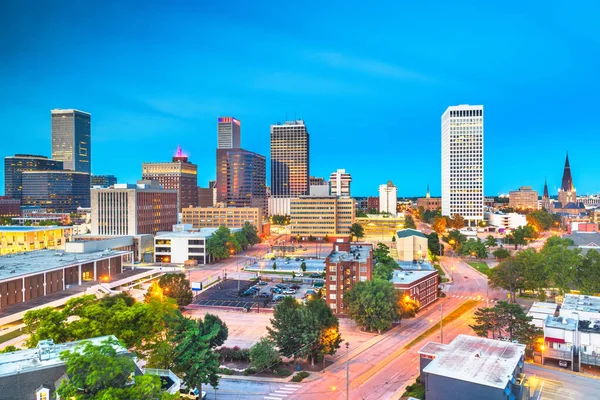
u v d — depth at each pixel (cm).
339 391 7512
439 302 13850
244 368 8588
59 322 6450
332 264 12469
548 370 8319
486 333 8969
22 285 12744
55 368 4931
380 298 10544
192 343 6850
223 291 15362
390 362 8856
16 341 9694
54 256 16562
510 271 13438
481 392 6134
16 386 4694
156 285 12450
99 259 16312
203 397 7194
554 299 13850
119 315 6600
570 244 18338
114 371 4466
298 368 8488
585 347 8494
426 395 6538
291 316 8538
